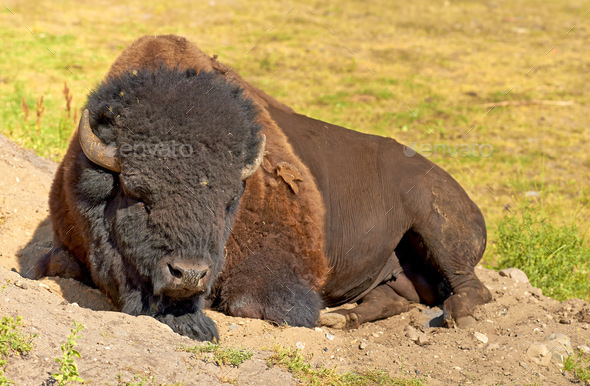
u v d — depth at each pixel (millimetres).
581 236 26656
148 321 13711
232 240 17188
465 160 37375
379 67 54312
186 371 12078
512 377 14695
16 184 23219
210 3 68875
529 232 25094
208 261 13547
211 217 13516
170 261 13352
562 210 30875
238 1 71688
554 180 36125
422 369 15055
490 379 14570
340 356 15031
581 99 49438
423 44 62000
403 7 76875
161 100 13898
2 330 11172
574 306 19547
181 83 14430
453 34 66312
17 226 21375
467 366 15359
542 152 39875
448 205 20500
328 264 19812
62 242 17062
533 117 45719
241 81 20297
